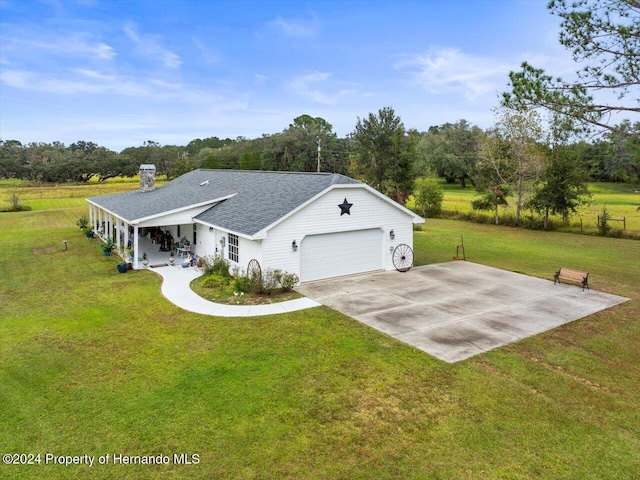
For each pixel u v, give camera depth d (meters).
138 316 12.18
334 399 7.58
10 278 17.12
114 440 6.43
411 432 6.62
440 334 10.66
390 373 8.56
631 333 10.86
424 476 5.63
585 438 6.47
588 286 15.41
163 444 6.33
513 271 17.94
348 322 11.51
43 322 11.82
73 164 82.94
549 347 9.93
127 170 86.38
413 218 18.19
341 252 16.56
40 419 7.03
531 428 6.72
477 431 6.64
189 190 24.31
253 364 8.99
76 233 28.80
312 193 15.65
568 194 31.09
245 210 17.06
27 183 78.44
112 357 9.44
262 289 14.11
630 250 23.50
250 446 6.26
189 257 19.61
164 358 9.34
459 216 38.97
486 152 36.91
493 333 10.77
